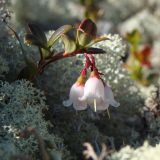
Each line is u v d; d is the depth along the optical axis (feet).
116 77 0.37
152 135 0.35
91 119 0.36
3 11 0.36
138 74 0.45
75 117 0.35
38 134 0.28
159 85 0.40
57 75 0.36
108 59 0.38
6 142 0.28
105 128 0.38
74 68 0.36
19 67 0.35
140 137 0.36
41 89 0.36
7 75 0.35
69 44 0.32
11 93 0.31
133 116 0.39
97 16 0.59
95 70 0.31
